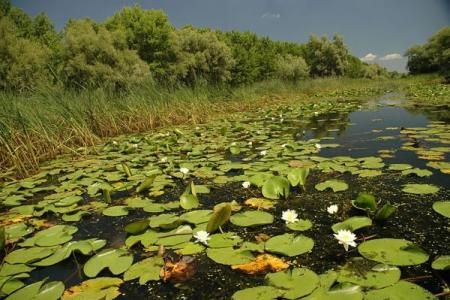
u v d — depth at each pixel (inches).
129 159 161.5
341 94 622.5
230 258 64.9
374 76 1947.6
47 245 75.6
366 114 293.9
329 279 54.6
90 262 66.5
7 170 152.9
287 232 76.7
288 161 134.9
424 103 367.6
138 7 885.8
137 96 292.5
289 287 53.5
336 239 71.9
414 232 72.3
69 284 61.6
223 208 74.4
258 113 350.9
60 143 184.4
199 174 125.5
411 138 168.7
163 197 106.8
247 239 74.2
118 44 649.6
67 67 527.8
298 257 65.2
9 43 500.7
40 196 116.3
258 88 576.4
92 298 55.5
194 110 319.3
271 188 100.3
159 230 79.7
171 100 320.2
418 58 1552.7
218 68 824.9
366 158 131.6
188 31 852.6
